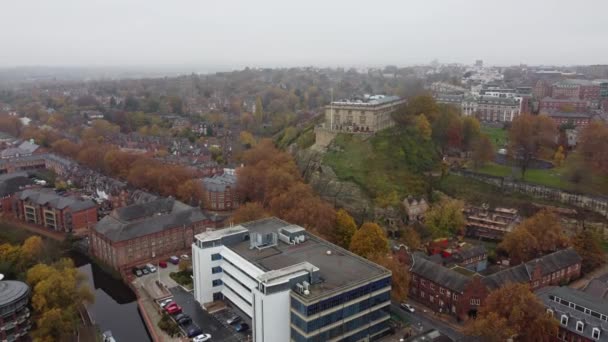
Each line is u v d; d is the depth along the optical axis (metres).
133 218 194.62
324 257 137.50
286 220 186.12
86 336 134.38
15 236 190.50
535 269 149.62
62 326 122.31
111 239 177.50
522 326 114.62
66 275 140.25
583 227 189.62
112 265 179.62
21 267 154.38
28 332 130.00
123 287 169.25
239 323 136.38
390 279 126.56
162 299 152.50
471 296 137.12
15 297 126.50
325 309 115.56
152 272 174.38
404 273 142.88
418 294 152.00
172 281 166.62
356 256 137.25
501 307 119.38
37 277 139.50
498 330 110.12
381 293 125.69
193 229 198.25
